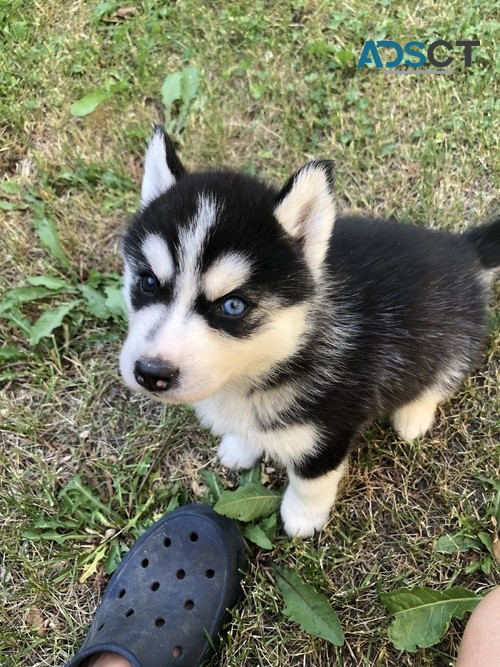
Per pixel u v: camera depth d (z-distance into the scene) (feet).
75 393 1.55
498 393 1.46
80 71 2.04
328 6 2.07
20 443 1.49
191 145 1.87
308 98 1.92
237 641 1.21
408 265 1.28
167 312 0.98
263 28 2.05
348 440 1.22
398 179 1.77
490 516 1.30
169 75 1.97
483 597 1.13
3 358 1.57
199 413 1.33
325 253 1.11
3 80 2.01
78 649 1.24
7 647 1.24
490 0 2.02
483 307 1.40
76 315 1.64
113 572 1.31
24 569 1.31
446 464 1.40
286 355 1.08
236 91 1.97
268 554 1.31
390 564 1.29
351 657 1.20
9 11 2.15
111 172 1.83
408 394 1.33
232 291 0.98
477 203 1.73
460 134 1.81
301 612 1.20
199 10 2.10
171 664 1.16
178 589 1.23
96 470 1.44
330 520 1.34
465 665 0.96
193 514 1.30
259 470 1.42
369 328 1.20
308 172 1.01
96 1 2.16
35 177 1.88
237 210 0.99
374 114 1.87
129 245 1.11
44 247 1.74
